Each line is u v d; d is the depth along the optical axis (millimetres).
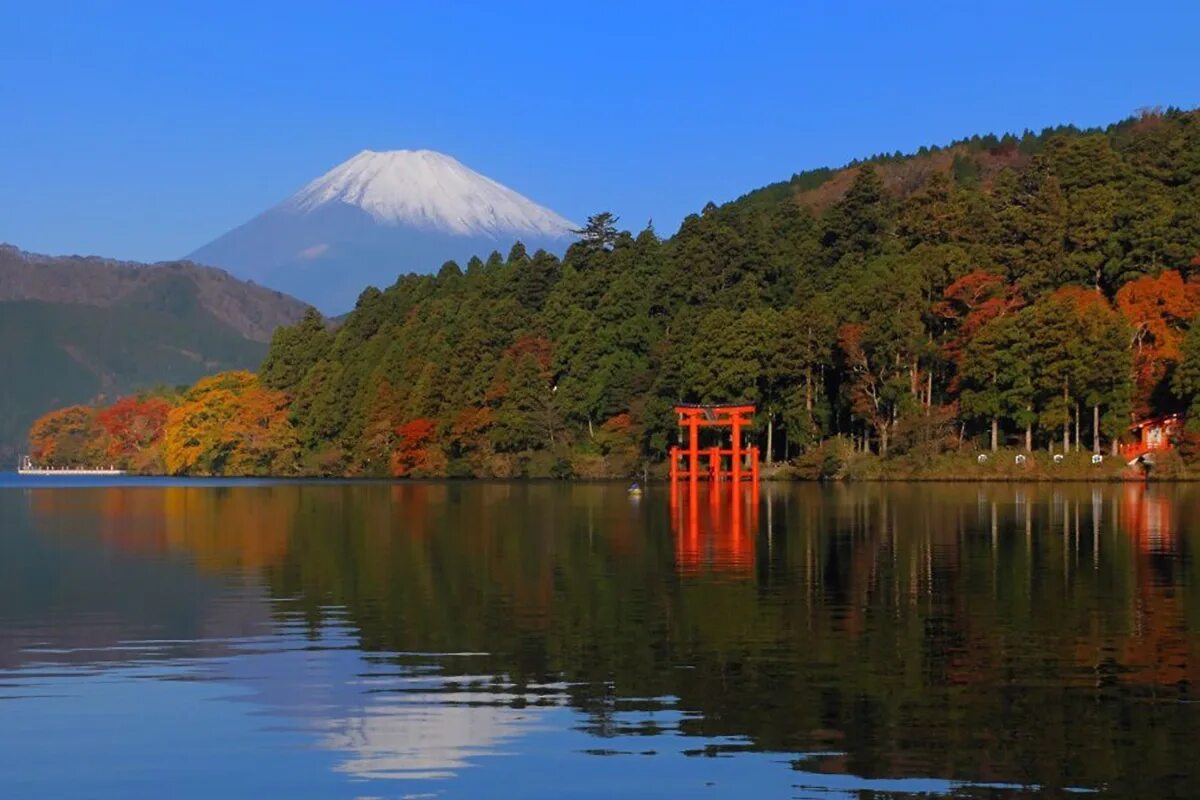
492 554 51531
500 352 155500
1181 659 28609
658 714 24625
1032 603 36312
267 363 185500
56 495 112938
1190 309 110312
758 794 20438
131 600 39188
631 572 44688
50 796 20734
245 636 32688
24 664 29406
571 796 20531
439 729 23828
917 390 117375
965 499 83438
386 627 33812
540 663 29062
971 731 23281
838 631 32375
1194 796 20078
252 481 150125
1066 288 120688
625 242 170625
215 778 21438
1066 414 107562
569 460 140375
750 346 122750
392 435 156375
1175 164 141125
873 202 151500
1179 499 80438
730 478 123250
